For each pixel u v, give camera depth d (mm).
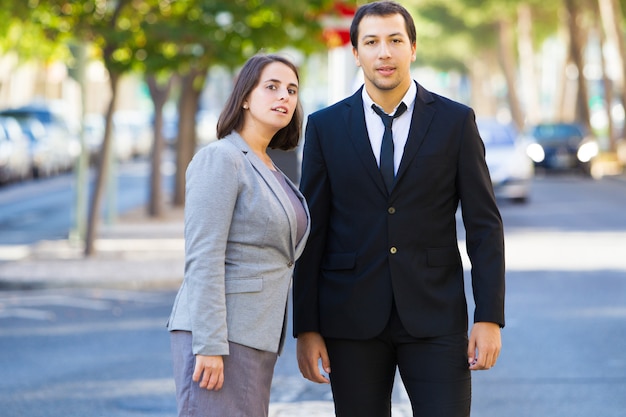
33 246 22328
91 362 11516
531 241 22547
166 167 51438
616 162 50344
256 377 5289
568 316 13914
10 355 11898
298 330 5785
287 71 5492
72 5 19328
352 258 5668
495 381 10430
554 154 44312
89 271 18000
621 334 12664
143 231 24797
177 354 5270
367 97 5730
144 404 9648
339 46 15297
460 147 5668
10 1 19641
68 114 49188
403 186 5625
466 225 5730
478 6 60688
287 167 13328
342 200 5715
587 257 19922
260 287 5281
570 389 10055
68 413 9336
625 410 9312
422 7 72438
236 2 19734
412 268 5613
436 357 5613
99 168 20016
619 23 48562
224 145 5340
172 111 74250
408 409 9172
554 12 69250
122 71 19359
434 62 96000
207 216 5195
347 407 5758
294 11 19891
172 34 18766
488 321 5586
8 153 39812
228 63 20547
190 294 5176
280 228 5340
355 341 5707
